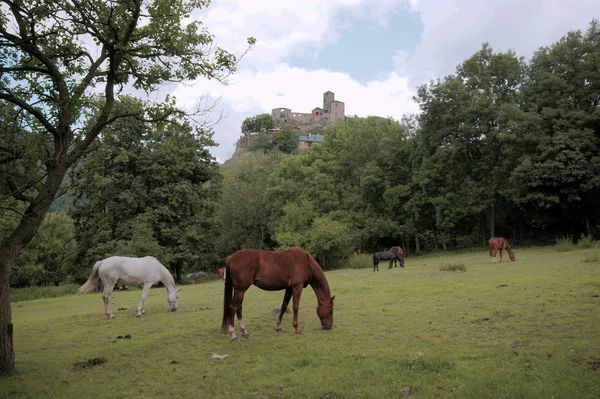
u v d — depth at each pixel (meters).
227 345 8.16
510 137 33.34
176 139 9.30
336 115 180.75
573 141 31.09
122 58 8.53
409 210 42.09
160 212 32.34
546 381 5.05
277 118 182.75
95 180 24.12
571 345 6.47
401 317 9.73
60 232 33.28
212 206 37.44
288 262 8.86
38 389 6.03
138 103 9.38
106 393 5.84
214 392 5.63
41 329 11.14
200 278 45.06
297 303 8.89
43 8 7.25
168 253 32.53
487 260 26.27
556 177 31.06
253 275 8.66
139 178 32.59
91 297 22.25
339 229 38.00
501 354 6.31
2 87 7.03
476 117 37.50
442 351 6.71
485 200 36.44
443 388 5.18
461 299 11.52
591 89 33.69
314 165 49.94
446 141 39.38
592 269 15.02
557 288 11.64
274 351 7.49
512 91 39.69
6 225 13.28
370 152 47.44
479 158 39.59
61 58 8.77
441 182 41.47
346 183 46.97
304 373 6.11
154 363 7.24
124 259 12.54
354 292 14.86
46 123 7.45
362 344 7.55
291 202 46.00
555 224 40.38
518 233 45.28
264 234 54.22
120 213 32.47
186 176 35.38
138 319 11.88
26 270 30.83
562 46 34.88
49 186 7.20
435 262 30.38
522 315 8.87
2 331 6.84
